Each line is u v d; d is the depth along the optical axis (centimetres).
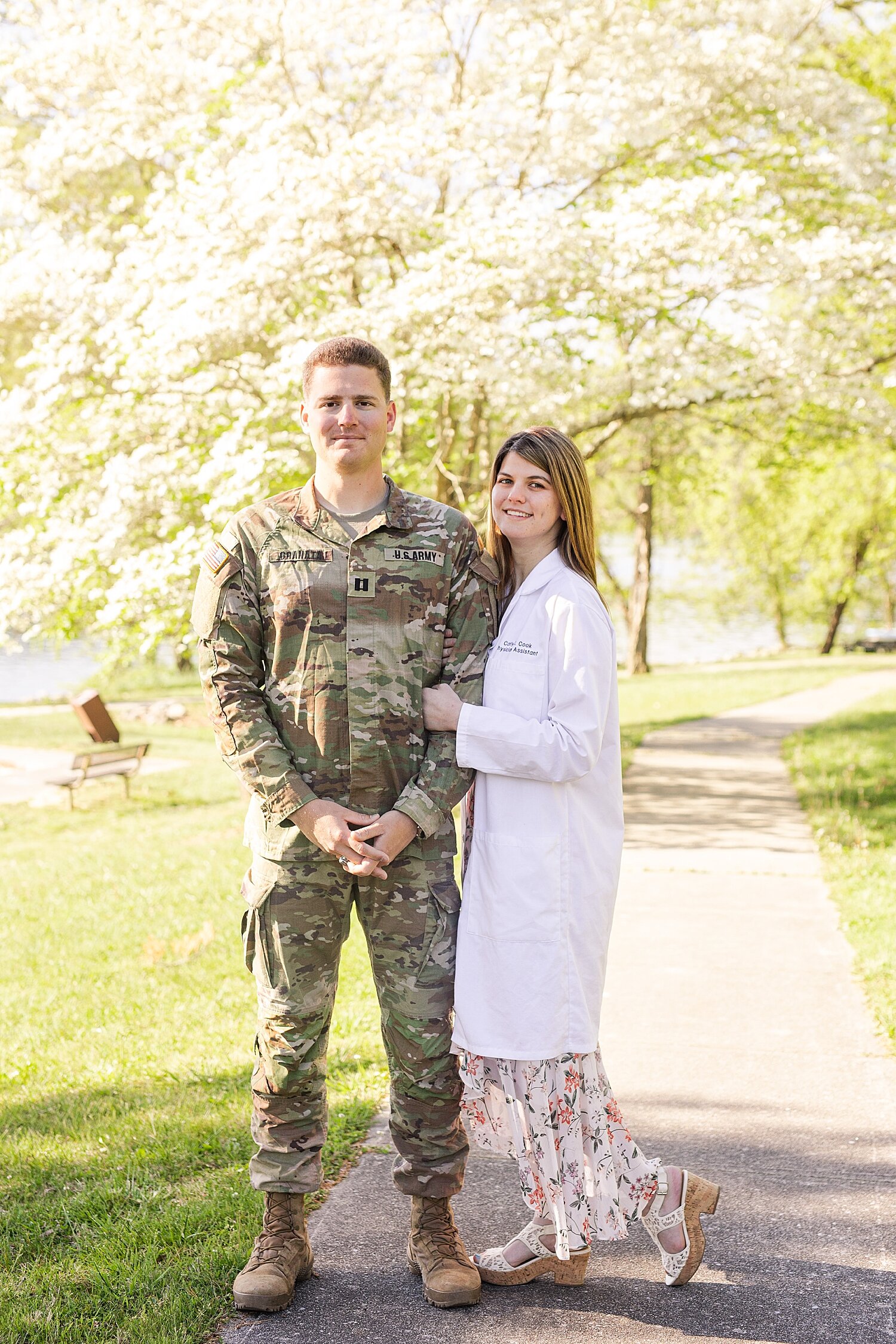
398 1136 258
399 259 982
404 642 248
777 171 1020
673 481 1722
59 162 1034
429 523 253
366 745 246
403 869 250
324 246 886
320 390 246
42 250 921
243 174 849
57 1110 379
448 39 1025
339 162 834
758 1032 429
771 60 951
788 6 975
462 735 244
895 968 493
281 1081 251
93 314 909
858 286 993
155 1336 235
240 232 855
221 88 975
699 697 1941
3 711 2127
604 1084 248
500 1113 254
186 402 946
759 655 3756
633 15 966
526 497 261
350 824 243
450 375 873
